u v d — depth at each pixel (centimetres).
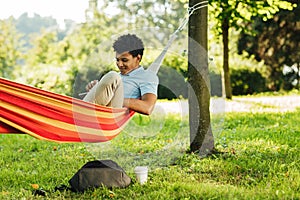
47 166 614
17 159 691
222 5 1233
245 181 496
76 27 2877
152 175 525
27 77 2466
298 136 777
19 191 490
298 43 2209
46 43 2931
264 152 640
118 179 480
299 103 1477
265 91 2188
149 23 2770
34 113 427
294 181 478
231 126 949
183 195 446
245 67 2169
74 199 452
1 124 425
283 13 2120
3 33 2923
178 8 2694
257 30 2238
